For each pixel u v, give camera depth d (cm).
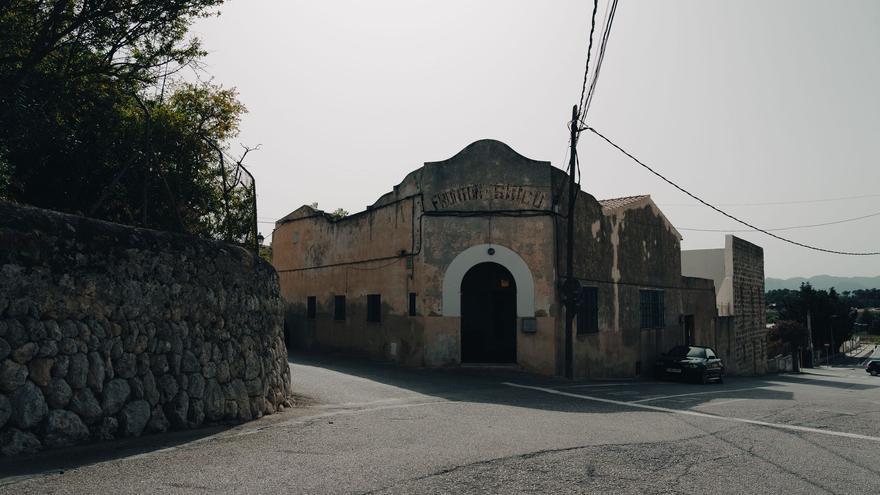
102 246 718
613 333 2059
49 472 545
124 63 1254
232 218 1088
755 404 1253
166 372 769
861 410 1167
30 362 616
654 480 586
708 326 2859
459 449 698
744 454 712
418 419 916
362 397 1159
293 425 841
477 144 1775
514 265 1741
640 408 1145
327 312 2347
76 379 655
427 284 1739
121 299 728
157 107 1316
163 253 803
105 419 676
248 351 931
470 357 1972
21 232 633
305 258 2559
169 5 1196
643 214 2358
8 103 1020
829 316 7075
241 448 680
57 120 1123
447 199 1761
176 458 621
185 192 1230
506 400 1194
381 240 1998
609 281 2066
